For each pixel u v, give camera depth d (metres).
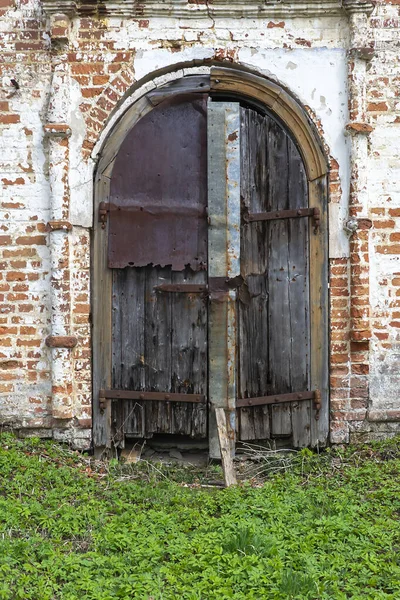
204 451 5.82
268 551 3.79
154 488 4.90
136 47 5.54
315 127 5.59
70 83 5.54
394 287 5.65
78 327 5.55
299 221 5.61
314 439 5.62
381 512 4.42
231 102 5.61
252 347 5.63
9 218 5.59
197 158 5.54
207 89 5.55
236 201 5.54
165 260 5.54
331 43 5.58
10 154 5.59
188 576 3.54
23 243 5.59
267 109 5.63
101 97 5.54
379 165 5.63
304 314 5.61
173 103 5.54
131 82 5.53
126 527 4.13
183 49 5.55
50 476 4.91
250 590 3.44
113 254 5.55
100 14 5.51
